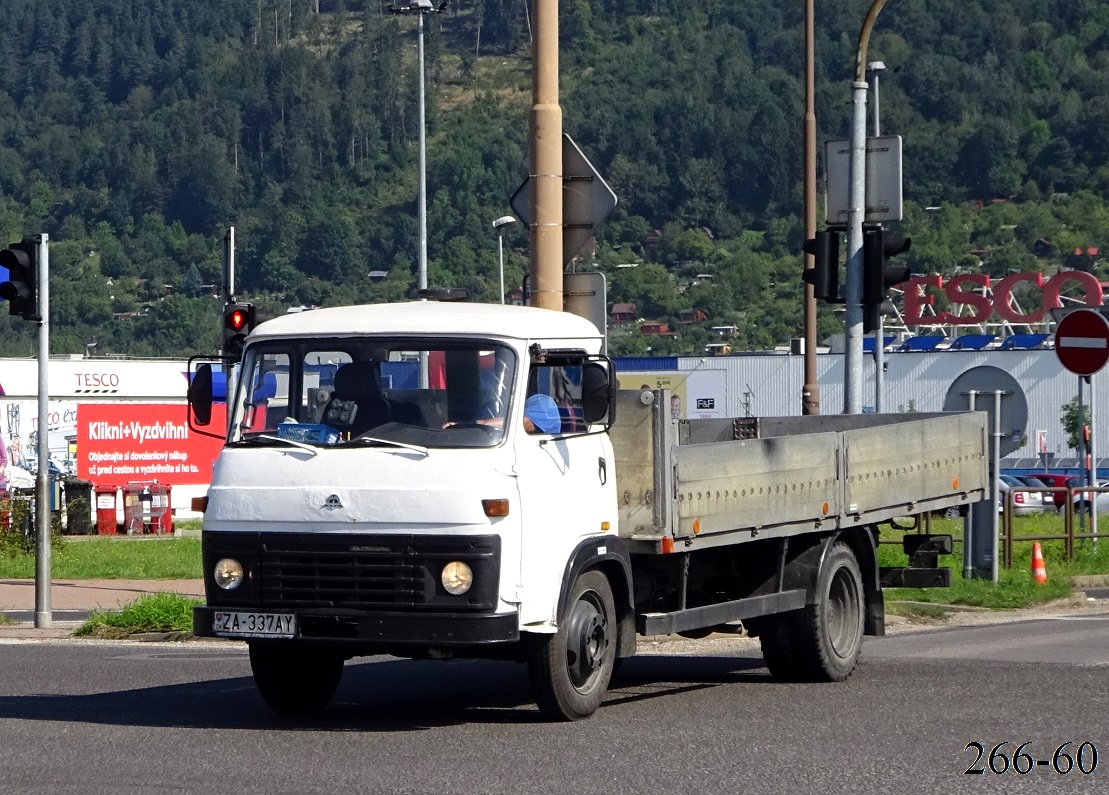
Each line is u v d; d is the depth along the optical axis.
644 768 10.13
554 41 16.45
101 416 55.72
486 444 11.31
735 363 99.31
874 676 14.84
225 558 11.51
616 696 13.63
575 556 11.76
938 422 16.94
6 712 12.80
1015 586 23.38
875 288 20.53
